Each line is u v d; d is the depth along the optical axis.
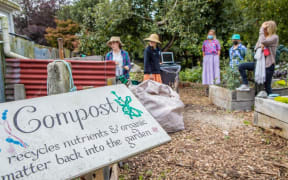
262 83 3.88
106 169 1.51
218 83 5.31
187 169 2.28
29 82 3.40
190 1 6.71
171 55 5.91
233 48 5.11
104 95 1.46
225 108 4.49
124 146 1.20
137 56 12.87
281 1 7.70
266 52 3.75
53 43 16.30
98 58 4.31
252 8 8.12
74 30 16.72
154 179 2.13
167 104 3.31
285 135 2.84
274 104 2.99
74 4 19.08
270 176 2.11
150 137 1.29
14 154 1.03
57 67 1.61
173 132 3.29
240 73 4.34
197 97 5.92
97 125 1.26
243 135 3.09
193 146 2.79
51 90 1.63
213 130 3.32
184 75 8.99
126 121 1.34
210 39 5.49
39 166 1.01
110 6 7.63
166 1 7.57
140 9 7.79
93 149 1.14
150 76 4.42
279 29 7.98
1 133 1.09
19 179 0.95
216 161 2.41
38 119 1.20
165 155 2.59
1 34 3.74
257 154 2.53
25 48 4.52
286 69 5.62
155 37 4.29
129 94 1.55
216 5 7.17
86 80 3.39
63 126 1.20
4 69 3.45
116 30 7.84
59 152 1.08
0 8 6.66
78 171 1.03
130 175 2.21
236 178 2.09
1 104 1.22
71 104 1.33
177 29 7.02
